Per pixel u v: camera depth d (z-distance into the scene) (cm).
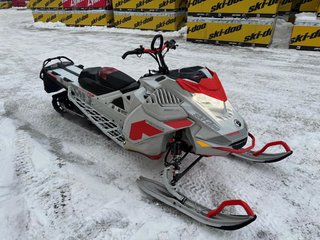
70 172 319
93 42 983
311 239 241
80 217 260
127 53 286
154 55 299
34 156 347
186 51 834
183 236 241
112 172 321
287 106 485
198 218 248
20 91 544
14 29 1328
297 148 368
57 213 264
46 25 1383
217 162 340
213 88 277
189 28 940
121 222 254
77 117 446
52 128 414
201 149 260
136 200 281
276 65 696
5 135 394
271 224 256
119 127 346
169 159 339
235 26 865
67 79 408
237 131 262
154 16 1099
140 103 289
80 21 1302
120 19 1194
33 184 301
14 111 464
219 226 234
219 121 260
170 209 270
